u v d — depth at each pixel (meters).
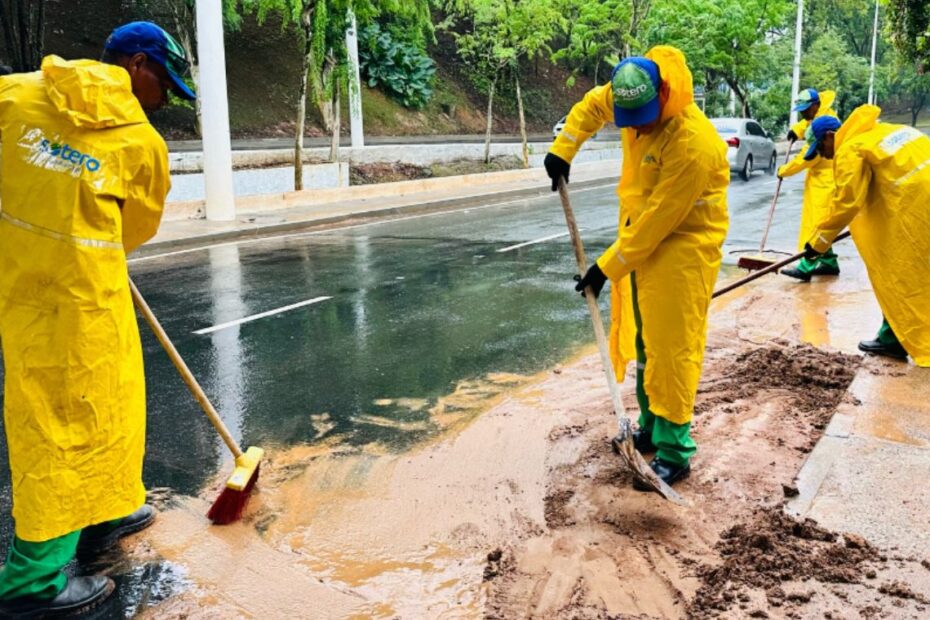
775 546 3.22
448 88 35.53
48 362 2.77
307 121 27.55
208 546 3.45
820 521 3.41
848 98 41.03
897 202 5.22
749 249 10.66
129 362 2.97
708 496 3.77
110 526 3.42
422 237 12.52
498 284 8.77
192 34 22.69
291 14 16.55
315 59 16.58
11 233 2.77
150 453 4.43
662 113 3.47
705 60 28.08
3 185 2.79
